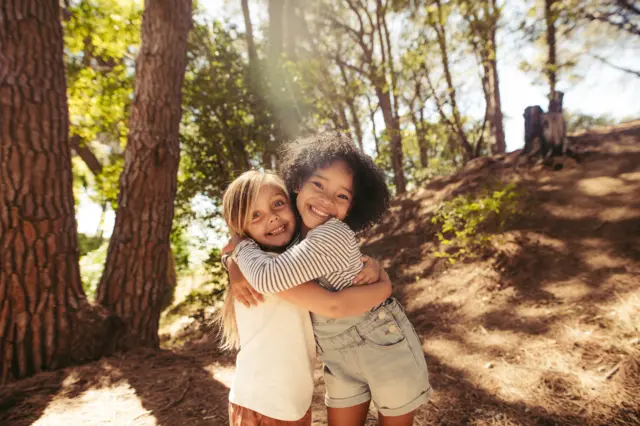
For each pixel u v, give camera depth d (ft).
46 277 12.62
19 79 12.35
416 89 35.29
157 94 15.57
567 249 16.07
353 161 5.56
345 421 5.40
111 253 15.12
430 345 12.78
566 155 22.67
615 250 15.10
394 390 5.08
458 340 12.70
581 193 19.52
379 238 24.71
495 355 11.27
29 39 12.59
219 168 27.20
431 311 15.49
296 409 4.72
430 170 44.01
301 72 30.86
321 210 5.13
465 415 8.75
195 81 26.58
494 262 17.03
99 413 9.47
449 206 20.45
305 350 4.96
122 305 14.73
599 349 10.35
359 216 6.03
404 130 34.06
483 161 26.30
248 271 4.66
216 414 9.39
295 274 4.45
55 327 12.66
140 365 12.60
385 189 6.12
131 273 14.94
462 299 15.58
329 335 5.29
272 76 29.09
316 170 5.35
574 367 9.91
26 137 12.37
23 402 10.03
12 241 12.12
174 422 9.03
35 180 12.48
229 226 5.39
